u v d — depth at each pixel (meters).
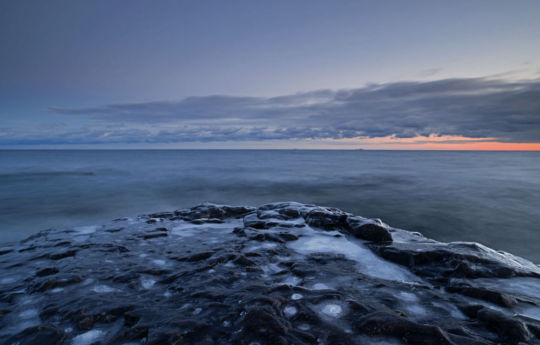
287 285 2.91
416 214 15.80
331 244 4.81
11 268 3.61
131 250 4.38
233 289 2.92
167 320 2.26
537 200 19.47
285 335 2.07
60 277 3.19
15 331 2.25
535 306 2.69
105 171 40.41
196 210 7.41
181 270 3.48
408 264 3.88
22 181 28.45
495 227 13.30
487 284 3.26
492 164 66.81
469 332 2.16
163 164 59.31
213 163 64.75
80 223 13.83
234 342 2.01
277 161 77.94
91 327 2.26
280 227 5.86
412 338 2.04
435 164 65.44
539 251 10.51
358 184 27.98
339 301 2.61
